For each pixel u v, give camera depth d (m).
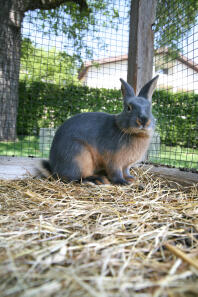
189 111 0.88
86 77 1.42
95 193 0.56
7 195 0.54
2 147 1.49
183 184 0.64
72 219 0.42
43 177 0.71
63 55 1.28
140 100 0.60
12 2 1.34
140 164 0.83
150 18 0.84
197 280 0.26
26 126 1.86
